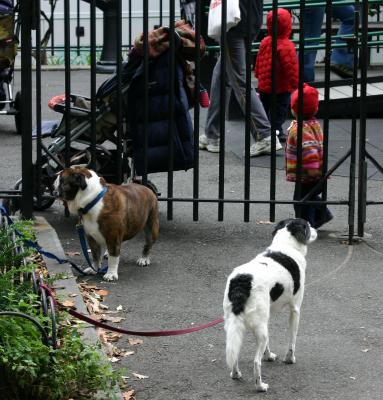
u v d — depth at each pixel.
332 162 11.20
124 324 6.55
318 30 14.45
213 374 5.76
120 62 8.38
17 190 8.80
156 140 8.62
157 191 9.31
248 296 5.38
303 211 8.66
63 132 8.93
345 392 5.53
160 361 5.95
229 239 8.58
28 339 5.26
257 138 11.66
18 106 12.71
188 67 8.62
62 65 18.27
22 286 5.88
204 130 12.83
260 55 12.12
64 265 7.38
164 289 7.27
